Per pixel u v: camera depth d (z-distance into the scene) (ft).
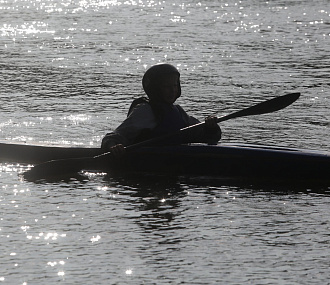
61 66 151.43
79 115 105.70
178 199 69.00
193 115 106.93
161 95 76.95
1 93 122.62
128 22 233.55
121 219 63.57
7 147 82.79
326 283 51.19
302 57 161.68
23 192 71.20
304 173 74.95
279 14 256.73
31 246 57.72
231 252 56.44
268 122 101.76
